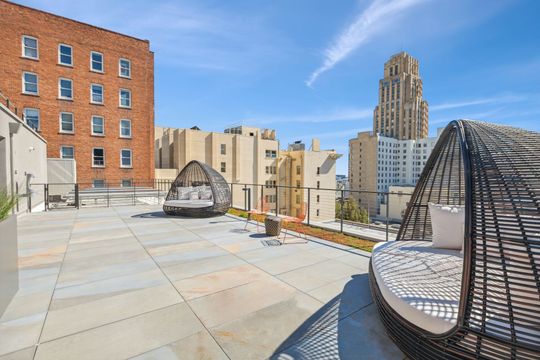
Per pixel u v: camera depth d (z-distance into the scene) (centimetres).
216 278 319
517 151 176
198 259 390
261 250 437
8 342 194
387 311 194
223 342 198
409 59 6744
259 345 195
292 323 224
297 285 300
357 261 383
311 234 553
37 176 1064
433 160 318
